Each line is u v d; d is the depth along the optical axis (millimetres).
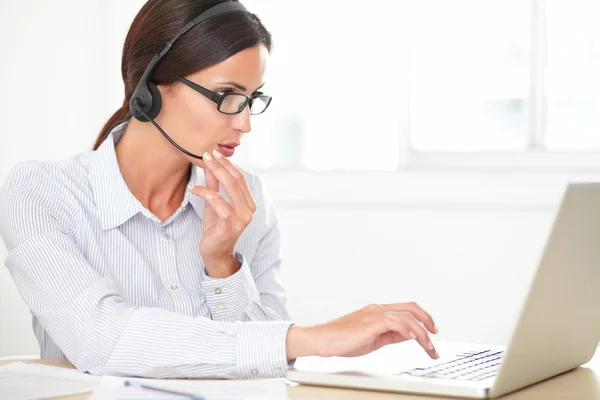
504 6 3264
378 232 3326
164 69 1440
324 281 3418
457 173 3184
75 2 3641
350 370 1149
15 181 1479
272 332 1179
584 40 3162
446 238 3221
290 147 3623
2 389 1064
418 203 3244
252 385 1088
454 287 3219
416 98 3424
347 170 3424
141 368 1189
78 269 1315
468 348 1392
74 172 1536
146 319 1221
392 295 3314
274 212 1830
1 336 3562
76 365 1251
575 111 3195
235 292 1477
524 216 3109
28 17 3627
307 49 3551
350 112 3512
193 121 1441
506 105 3293
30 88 3646
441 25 3359
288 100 3602
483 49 3311
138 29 1481
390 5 3404
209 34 1406
